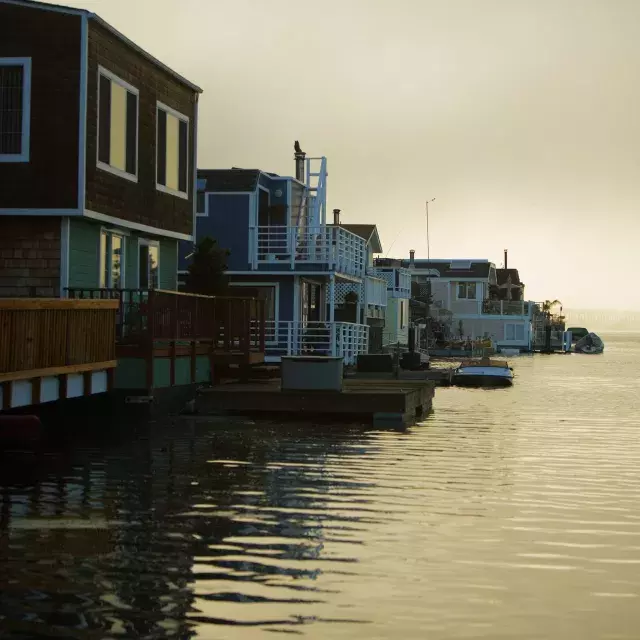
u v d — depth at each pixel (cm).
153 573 1377
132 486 2003
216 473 2178
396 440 2828
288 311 5172
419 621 1216
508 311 12300
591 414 3869
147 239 3500
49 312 2272
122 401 2886
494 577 1401
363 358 5266
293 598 1288
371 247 8519
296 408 3256
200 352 3350
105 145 3016
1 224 2948
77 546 1506
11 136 2891
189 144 3728
